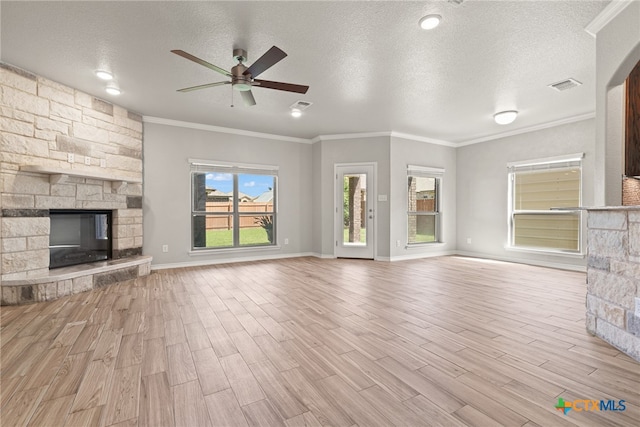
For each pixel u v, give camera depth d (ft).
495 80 11.36
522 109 14.53
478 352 6.59
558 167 16.42
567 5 7.25
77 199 12.21
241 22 7.89
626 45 6.89
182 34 8.41
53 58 9.71
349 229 19.63
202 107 14.32
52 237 11.83
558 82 11.52
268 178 19.58
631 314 6.33
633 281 6.29
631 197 7.70
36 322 8.37
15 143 10.20
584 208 7.00
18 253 10.25
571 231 16.01
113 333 7.64
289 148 19.98
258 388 5.29
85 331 7.76
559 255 16.21
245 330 7.83
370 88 12.11
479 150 20.18
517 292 11.44
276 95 12.85
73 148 12.05
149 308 9.59
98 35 8.45
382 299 10.56
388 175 18.74
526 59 9.82
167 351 6.66
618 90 7.53
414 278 13.84
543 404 4.82
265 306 9.80
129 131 14.61
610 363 6.09
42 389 5.23
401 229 19.20
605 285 7.06
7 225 9.98
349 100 13.41
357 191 19.48
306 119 16.21
